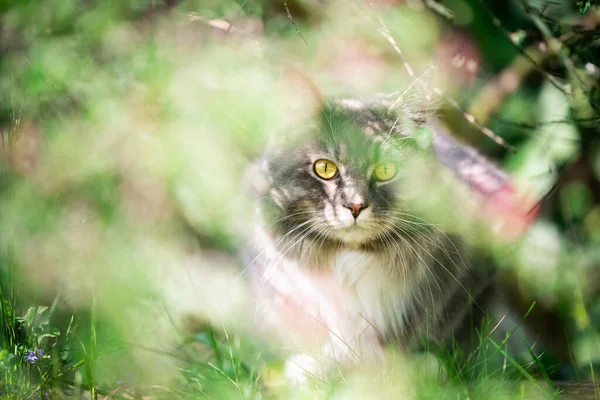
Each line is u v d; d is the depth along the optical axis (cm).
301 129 432
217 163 572
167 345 441
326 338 435
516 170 498
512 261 485
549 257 506
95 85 548
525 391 365
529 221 498
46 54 534
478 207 466
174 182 587
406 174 422
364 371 412
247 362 421
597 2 447
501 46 534
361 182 411
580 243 533
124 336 432
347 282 430
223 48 551
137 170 587
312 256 429
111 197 568
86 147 557
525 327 505
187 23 570
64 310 458
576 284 497
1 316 380
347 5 537
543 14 484
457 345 414
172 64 556
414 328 430
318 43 575
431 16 546
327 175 420
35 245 498
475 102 551
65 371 369
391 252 422
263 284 457
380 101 451
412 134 429
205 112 548
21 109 514
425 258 426
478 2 502
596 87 477
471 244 450
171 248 577
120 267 513
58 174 546
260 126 516
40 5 548
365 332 429
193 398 371
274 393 391
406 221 417
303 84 430
